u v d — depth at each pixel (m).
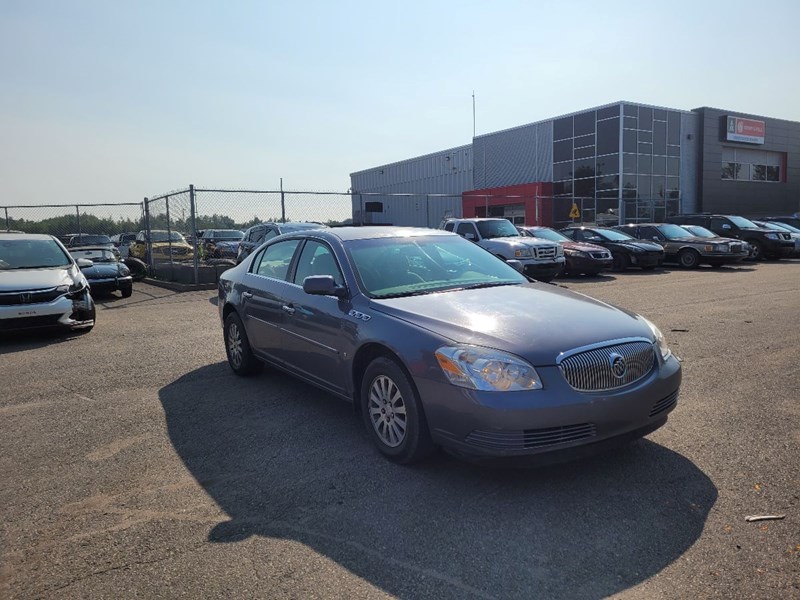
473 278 4.80
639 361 3.58
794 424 4.42
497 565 2.75
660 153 35.12
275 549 2.92
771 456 3.87
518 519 3.16
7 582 2.70
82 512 3.35
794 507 3.20
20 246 9.54
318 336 4.61
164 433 4.56
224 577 2.70
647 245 18.36
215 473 3.83
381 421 3.99
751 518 3.10
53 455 4.17
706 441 4.14
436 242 5.29
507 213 38.56
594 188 34.62
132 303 12.66
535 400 3.20
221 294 6.50
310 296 4.78
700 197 37.19
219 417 4.91
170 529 3.14
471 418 3.29
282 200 16.53
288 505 3.38
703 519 3.11
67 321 8.38
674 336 7.65
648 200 34.78
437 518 3.19
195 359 7.07
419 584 2.62
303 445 4.27
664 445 4.10
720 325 8.36
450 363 3.40
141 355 7.33
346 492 3.52
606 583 2.60
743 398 5.06
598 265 16.31
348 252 4.75
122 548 2.96
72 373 6.48
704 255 18.69
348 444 4.27
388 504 3.36
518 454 3.22
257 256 6.11
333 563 2.79
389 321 3.91
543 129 37.28
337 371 4.43
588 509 3.25
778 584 2.54
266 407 5.15
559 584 2.60
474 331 3.54
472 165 42.25
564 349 3.37
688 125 36.44
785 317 8.91
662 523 3.09
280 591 2.59
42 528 3.18
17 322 7.98
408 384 3.70
